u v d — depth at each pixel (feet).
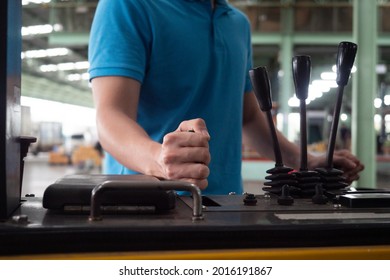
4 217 1.32
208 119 2.97
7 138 1.36
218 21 3.10
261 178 22.29
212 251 1.21
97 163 34.71
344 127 28.84
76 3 22.47
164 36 2.84
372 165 12.93
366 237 1.28
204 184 1.74
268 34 23.41
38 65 33.22
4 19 1.34
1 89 1.33
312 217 1.41
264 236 1.24
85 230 1.18
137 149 2.11
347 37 23.21
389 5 22.93
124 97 2.60
